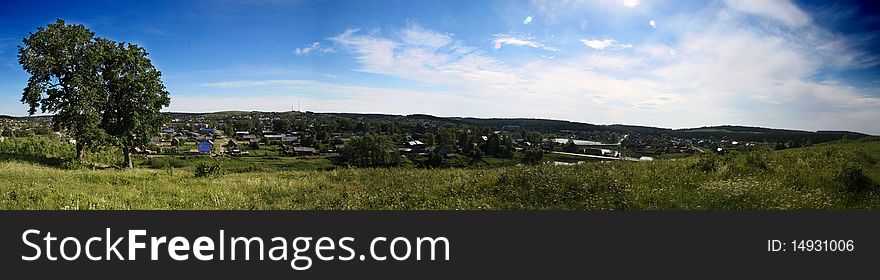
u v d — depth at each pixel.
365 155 79.31
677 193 12.48
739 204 11.34
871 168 15.39
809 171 14.82
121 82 35.62
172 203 13.79
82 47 34.75
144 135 37.91
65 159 34.03
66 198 13.45
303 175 22.47
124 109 36.34
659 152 66.75
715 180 14.23
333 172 22.73
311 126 154.50
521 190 13.52
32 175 18.64
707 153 19.45
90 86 34.62
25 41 33.00
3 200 12.89
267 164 79.31
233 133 149.38
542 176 14.88
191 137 133.12
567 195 12.84
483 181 15.29
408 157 80.75
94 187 15.98
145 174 21.69
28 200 13.02
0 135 61.91
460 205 12.45
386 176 20.16
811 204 11.16
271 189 16.56
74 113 33.53
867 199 11.63
